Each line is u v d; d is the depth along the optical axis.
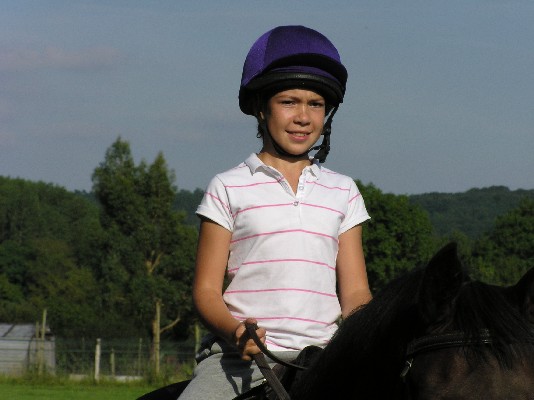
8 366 34.22
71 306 58.25
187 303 55.03
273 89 4.38
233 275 4.34
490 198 116.25
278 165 4.46
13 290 83.75
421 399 3.08
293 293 4.21
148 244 56.03
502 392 2.99
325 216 4.33
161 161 57.38
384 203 24.55
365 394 3.48
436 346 3.17
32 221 114.88
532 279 3.23
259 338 3.75
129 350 34.91
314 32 4.47
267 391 3.97
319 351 3.93
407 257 24.30
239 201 4.29
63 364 34.38
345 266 4.47
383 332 3.45
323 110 4.46
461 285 3.21
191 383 4.35
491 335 3.13
